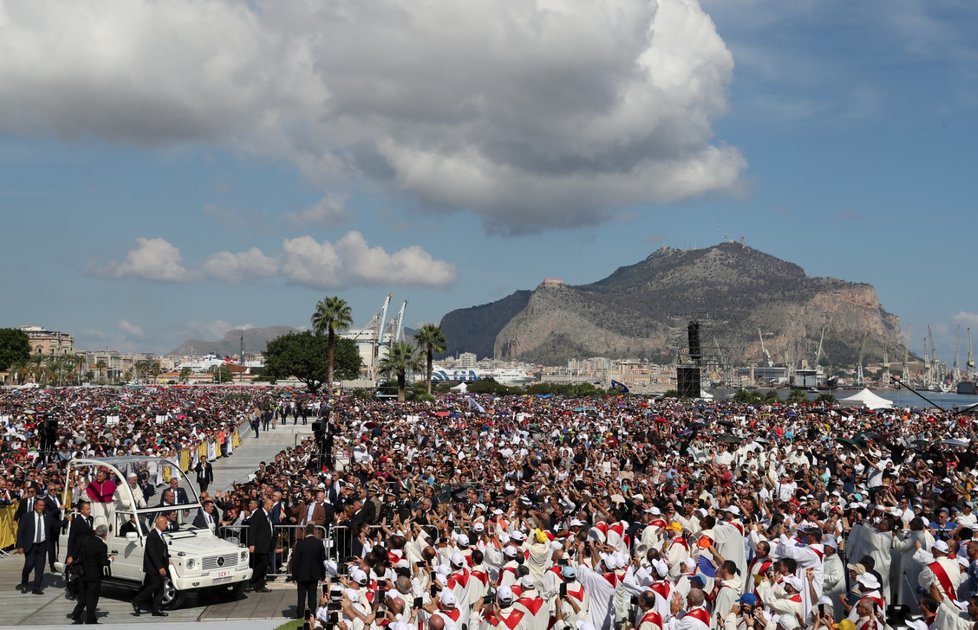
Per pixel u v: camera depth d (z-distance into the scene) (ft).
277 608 61.72
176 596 60.54
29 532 65.62
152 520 64.28
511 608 42.88
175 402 312.50
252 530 66.74
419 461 103.19
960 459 102.94
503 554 50.26
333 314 438.81
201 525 67.31
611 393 560.20
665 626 42.42
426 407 258.37
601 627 46.50
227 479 147.54
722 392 602.03
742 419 188.96
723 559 49.06
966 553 49.21
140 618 58.90
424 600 43.73
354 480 90.43
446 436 143.95
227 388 576.61
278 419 295.89
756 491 75.66
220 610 61.21
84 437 151.64
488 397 398.83
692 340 391.65
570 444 140.77
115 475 64.69
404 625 38.19
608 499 66.54
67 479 69.82
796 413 213.87
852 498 66.33
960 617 40.50
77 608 57.77
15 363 632.38
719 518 56.75
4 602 62.95
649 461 106.93
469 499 74.02
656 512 57.11
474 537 56.34
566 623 43.78
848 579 53.31
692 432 145.89
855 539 55.21
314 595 58.44
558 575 46.34
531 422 189.47
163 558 59.62
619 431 161.07
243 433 235.61
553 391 588.50
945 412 211.20
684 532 52.03
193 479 138.41
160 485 67.21
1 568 75.00
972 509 68.39
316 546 58.65
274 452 196.65
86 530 60.70
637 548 54.03
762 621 39.55
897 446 110.83
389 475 91.56
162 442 142.31
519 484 82.58
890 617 52.13
